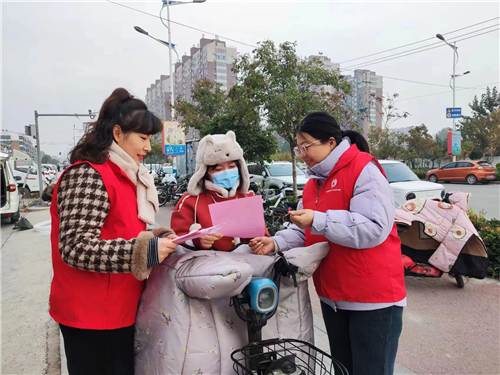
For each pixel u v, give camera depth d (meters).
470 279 4.70
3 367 2.80
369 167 1.65
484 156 26.22
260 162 10.88
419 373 2.72
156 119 1.52
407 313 3.77
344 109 12.09
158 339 1.45
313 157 1.78
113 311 1.41
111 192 1.35
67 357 1.43
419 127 28.17
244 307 1.46
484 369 2.76
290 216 1.60
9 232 8.93
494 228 5.16
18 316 3.79
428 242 4.41
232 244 1.96
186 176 13.38
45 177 21.39
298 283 1.68
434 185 7.54
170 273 1.47
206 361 1.42
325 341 3.14
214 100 13.50
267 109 9.19
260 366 1.38
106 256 1.21
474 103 36.47
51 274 5.29
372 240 1.55
